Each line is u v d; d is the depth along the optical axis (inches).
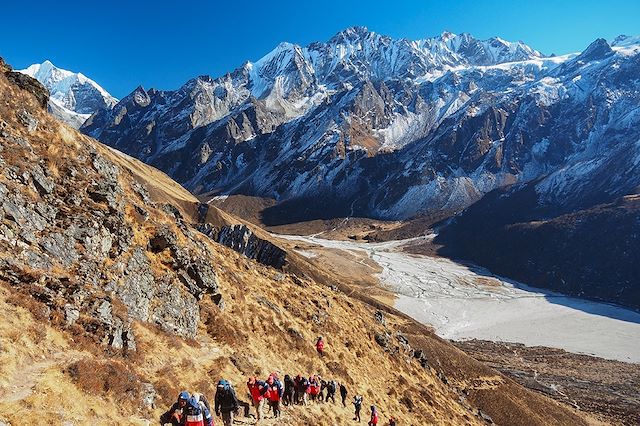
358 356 2000.5
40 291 840.3
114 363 810.8
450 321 7691.9
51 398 644.7
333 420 1179.9
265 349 1418.6
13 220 941.2
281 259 5334.6
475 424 2301.9
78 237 1063.6
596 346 6471.5
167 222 1627.7
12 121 1200.8
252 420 938.1
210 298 1443.2
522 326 7500.0
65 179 1202.0
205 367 1072.8
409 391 2044.8
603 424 3750.0
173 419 703.7
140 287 1142.3
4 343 684.1
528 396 3722.9
